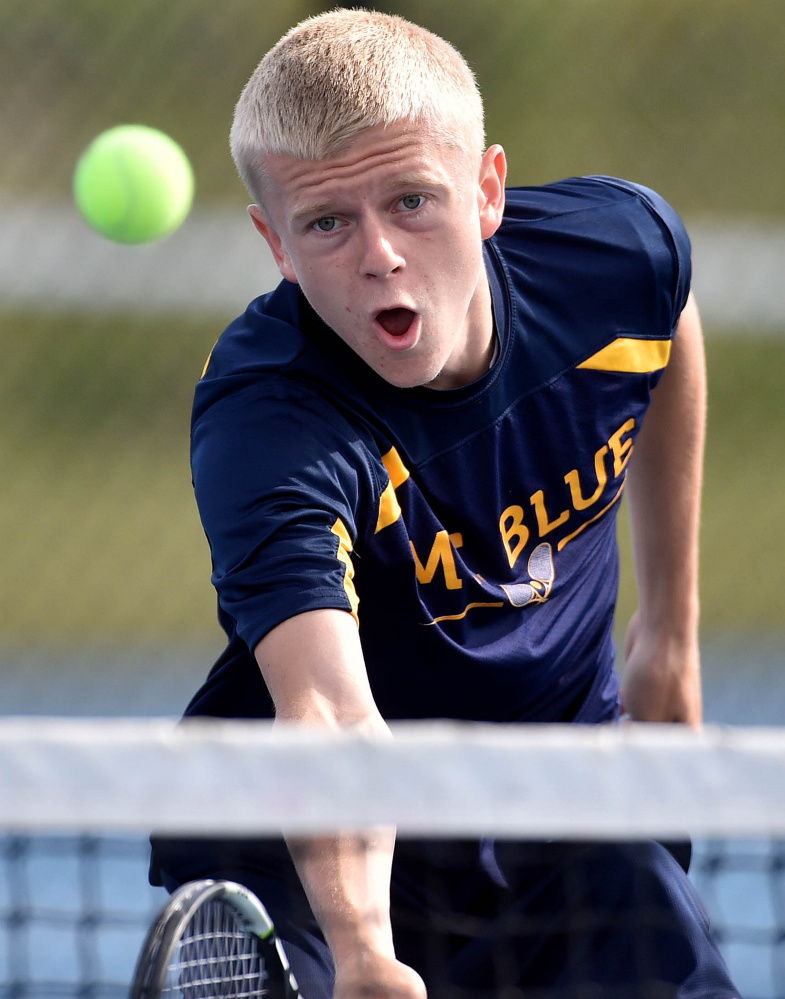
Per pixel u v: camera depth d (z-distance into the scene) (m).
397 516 6.75
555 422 7.36
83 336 33.22
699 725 9.05
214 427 6.64
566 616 7.67
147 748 4.95
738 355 35.38
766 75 39.03
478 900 7.50
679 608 8.88
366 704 5.87
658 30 39.31
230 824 4.95
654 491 8.80
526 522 7.41
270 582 6.07
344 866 5.69
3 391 33.03
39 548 27.58
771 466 32.69
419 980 5.48
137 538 28.50
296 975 6.52
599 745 5.14
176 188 16.20
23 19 35.19
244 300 31.97
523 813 5.07
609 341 7.60
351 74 6.28
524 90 38.62
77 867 14.62
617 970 6.90
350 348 6.79
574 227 7.83
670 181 38.19
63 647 23.06
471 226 6.59
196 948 5.80
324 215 6.35
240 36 34.72
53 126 34.94
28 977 12.00
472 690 7.38
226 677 7.28
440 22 37.62
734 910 13.70
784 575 26.98
